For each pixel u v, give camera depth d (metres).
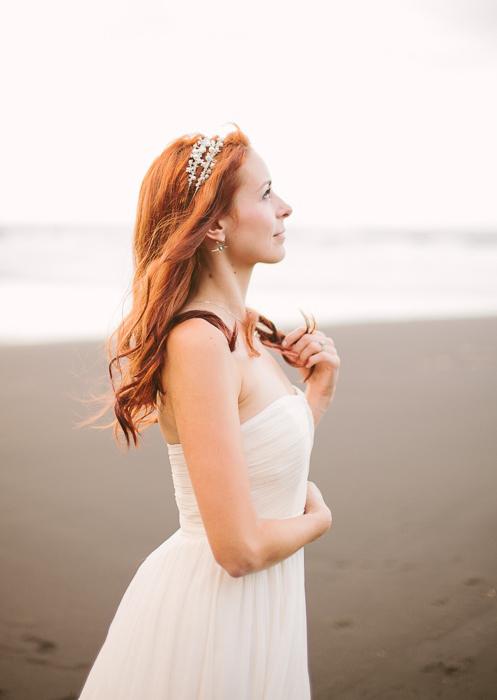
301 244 26.42
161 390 1.54
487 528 4.06
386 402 6.96
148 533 4.04
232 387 1.45
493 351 9.56
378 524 4.14
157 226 1.62
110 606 3.27
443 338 10.58
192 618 1.53
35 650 2.91
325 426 6.16
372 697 2.59
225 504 1.38
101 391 7.11
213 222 1.58
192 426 1.41
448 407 6.75
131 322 1.62
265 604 1.56
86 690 1.65
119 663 1.59
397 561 3.69
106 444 5.67
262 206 1.62
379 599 3.32
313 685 2.68
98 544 3.89
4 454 5.36
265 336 1.96
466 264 23.25
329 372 1.97
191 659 1.51
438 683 2.67
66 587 3.44
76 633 3.05
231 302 1.67
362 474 4.97
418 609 3.22
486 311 13.73
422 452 5.44
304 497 1.71
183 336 1.44
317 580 3.51
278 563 1.61
